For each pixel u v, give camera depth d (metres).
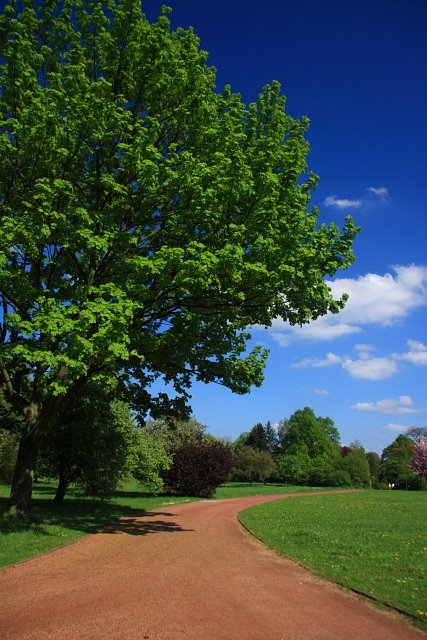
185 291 13.70
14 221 12.58
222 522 20.70
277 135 16.00
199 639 6.10
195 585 8.89
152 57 15.37
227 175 13.85
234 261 13.04
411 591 8.88
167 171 13.80
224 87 17.39
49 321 11.88
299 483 82.69
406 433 87.50
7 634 6.06
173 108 15.95
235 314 16.14
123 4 15.32
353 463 79.94
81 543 13.04
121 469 26.95
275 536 15.80
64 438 21.86
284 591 8.80
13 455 37.28
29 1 15.81
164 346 17.58
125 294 12.91
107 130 13.75
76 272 15.89
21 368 18.12
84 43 15.89
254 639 6.24
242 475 84.12
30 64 14.94
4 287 14.37
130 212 15.01
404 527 18.50
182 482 39.50
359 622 7.20
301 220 14.74
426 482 70.56
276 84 17.02
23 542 12.00
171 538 14.99
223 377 19.34
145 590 8.36
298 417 87.06
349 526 18.69
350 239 15.04
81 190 15.05
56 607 7.21
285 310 15.88
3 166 14.12
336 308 15.31
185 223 14.90
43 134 12.89
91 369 15.12
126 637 6.05
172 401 20.12
